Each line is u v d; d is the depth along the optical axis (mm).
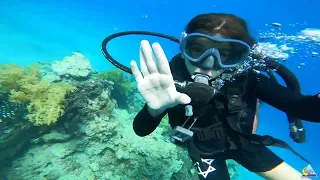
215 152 662
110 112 1807
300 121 859
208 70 530
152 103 467
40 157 1549
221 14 578
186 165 1708
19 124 1533
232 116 596
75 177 1481
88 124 1646
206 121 624
